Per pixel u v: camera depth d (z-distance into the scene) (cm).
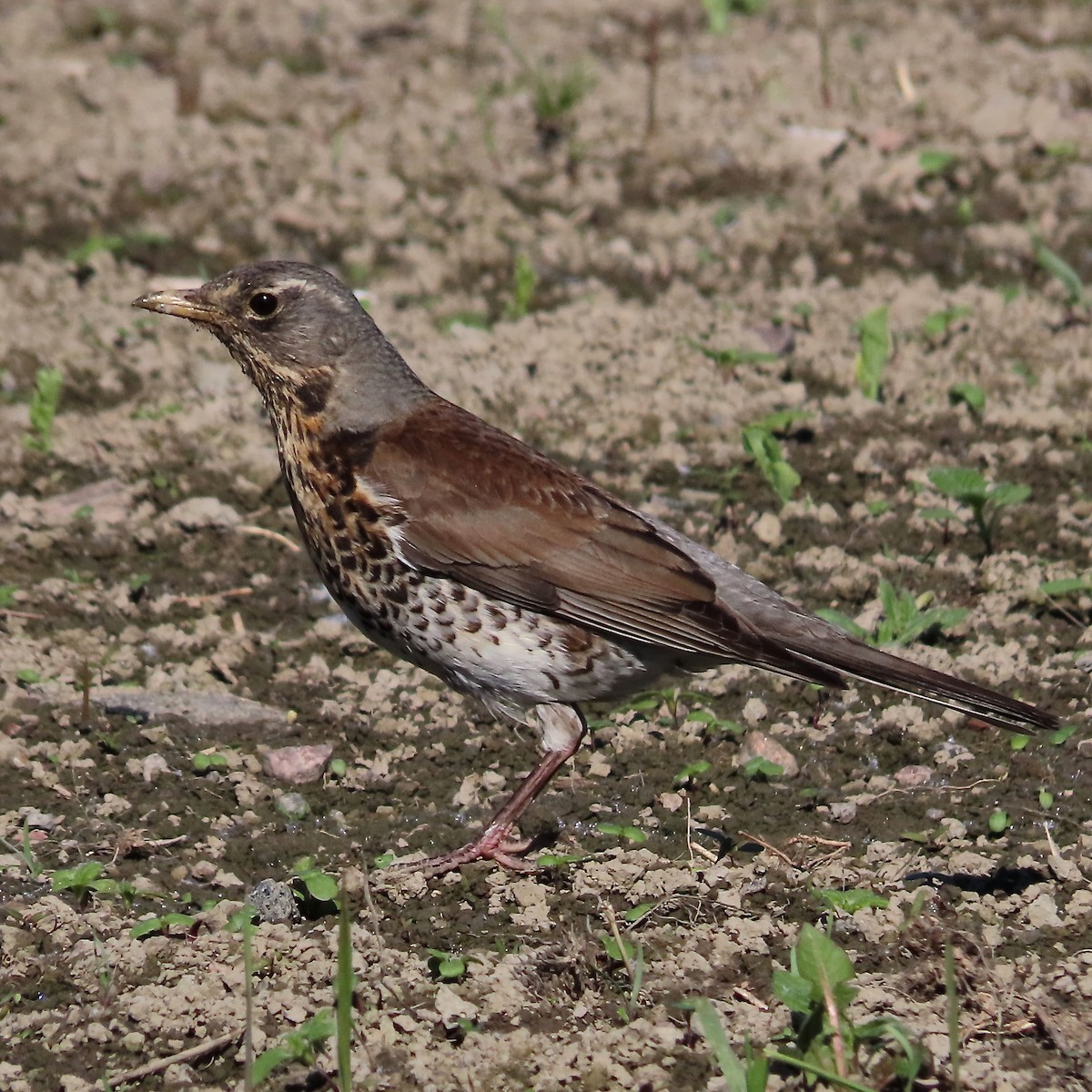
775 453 1366
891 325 1644
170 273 1706
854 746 1103
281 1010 854
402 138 1952
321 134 1966
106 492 1400
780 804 1048
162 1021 848
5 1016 859
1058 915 922
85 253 1706
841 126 1966
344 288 1033
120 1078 812
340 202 1814
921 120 1981
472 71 2128
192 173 1859
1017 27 2261
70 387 1537
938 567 1291
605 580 981
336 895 912
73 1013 856
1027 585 1255
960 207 1802
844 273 1734
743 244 1773
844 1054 786
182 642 1226
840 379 1565
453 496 988
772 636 1000
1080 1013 842
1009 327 1631
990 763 1083
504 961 889
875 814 1036
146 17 2288
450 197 1850
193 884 972
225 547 1347
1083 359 1582
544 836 1020
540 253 1750
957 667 1164
